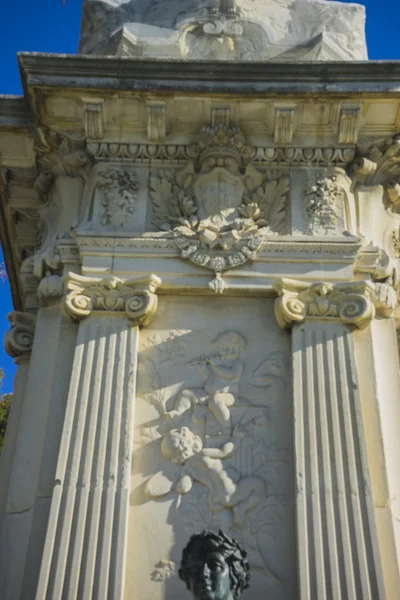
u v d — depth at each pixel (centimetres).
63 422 768
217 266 843
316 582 672
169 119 902
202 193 899
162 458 761
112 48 973
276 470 751
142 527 723
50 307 869
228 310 844
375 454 754
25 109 943
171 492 741
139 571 703
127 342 808
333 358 791
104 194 898
